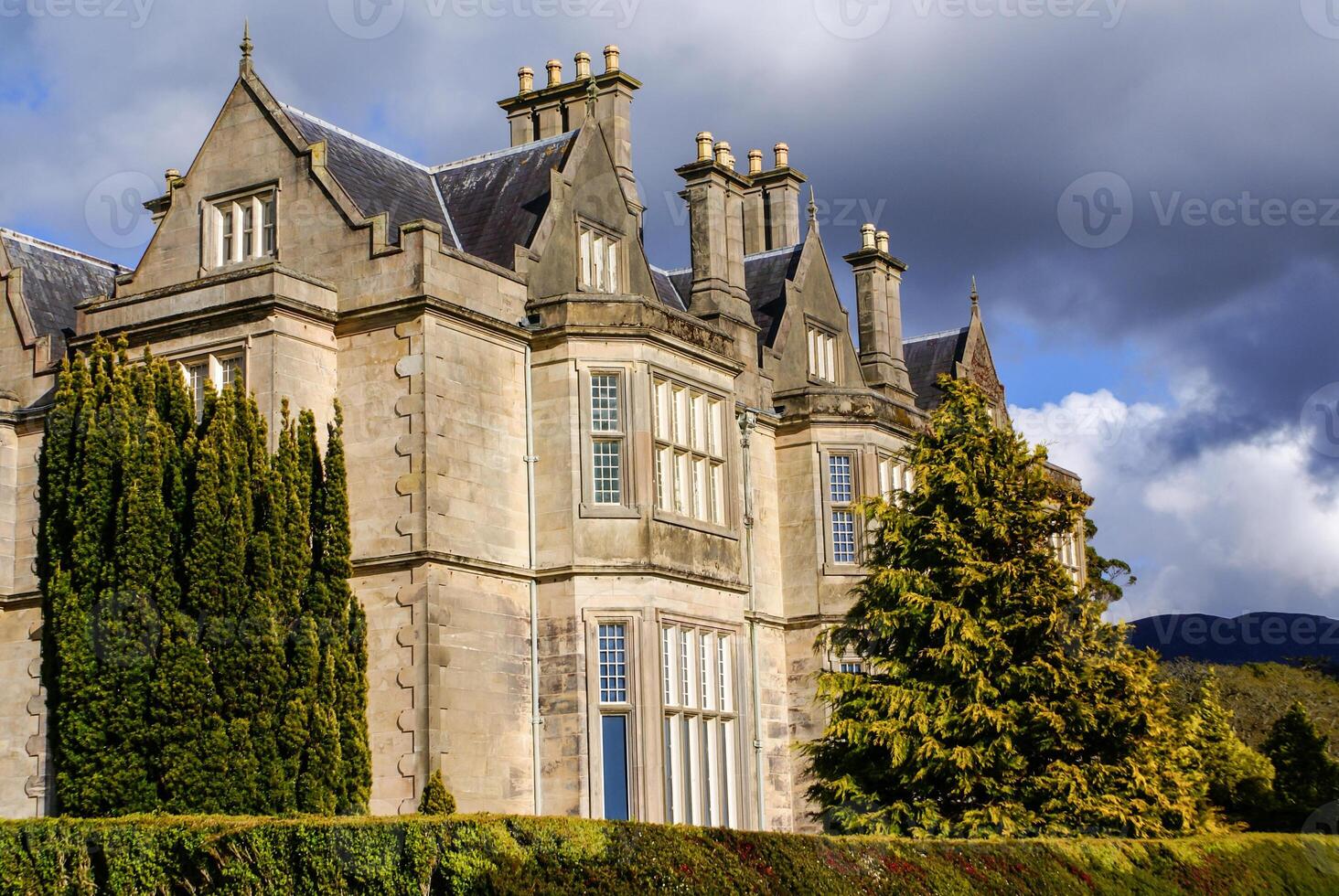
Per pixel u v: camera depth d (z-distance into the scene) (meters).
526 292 28.27
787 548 34.47
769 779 32.81
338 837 16.67
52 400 29.39
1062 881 23.36
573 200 29.94
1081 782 27.14
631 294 29.53
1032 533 29.42
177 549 21.28
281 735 21.31
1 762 28.39
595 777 26.28
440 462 25.59
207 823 17.58
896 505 34.19
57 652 21.03
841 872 19.98
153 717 20.56
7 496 29.48
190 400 22.42
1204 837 28.02
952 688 28.31
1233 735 46.03
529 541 27.34
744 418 33.47
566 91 35.56
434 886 16.77
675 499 28.61
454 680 25.12
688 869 17.84
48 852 18.08
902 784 28.09
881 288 39.62
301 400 25.75
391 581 25.28
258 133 28.08
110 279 34.81
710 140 34.88
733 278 34.75
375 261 26.42
